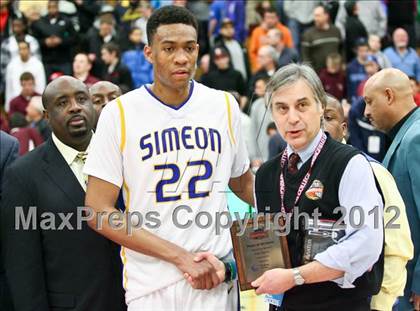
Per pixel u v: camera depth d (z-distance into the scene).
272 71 9.52
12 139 4.41
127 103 3.39
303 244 3.11
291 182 3.16
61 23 10.90
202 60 10.73
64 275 3.74
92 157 3.38
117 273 3.77
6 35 11.38
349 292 3.10
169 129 3.38
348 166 3.03
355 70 9.93
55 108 3.85
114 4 11.60
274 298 3.22
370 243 2.98
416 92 9.13
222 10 11.16
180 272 3.33
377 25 11.30
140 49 10.53
